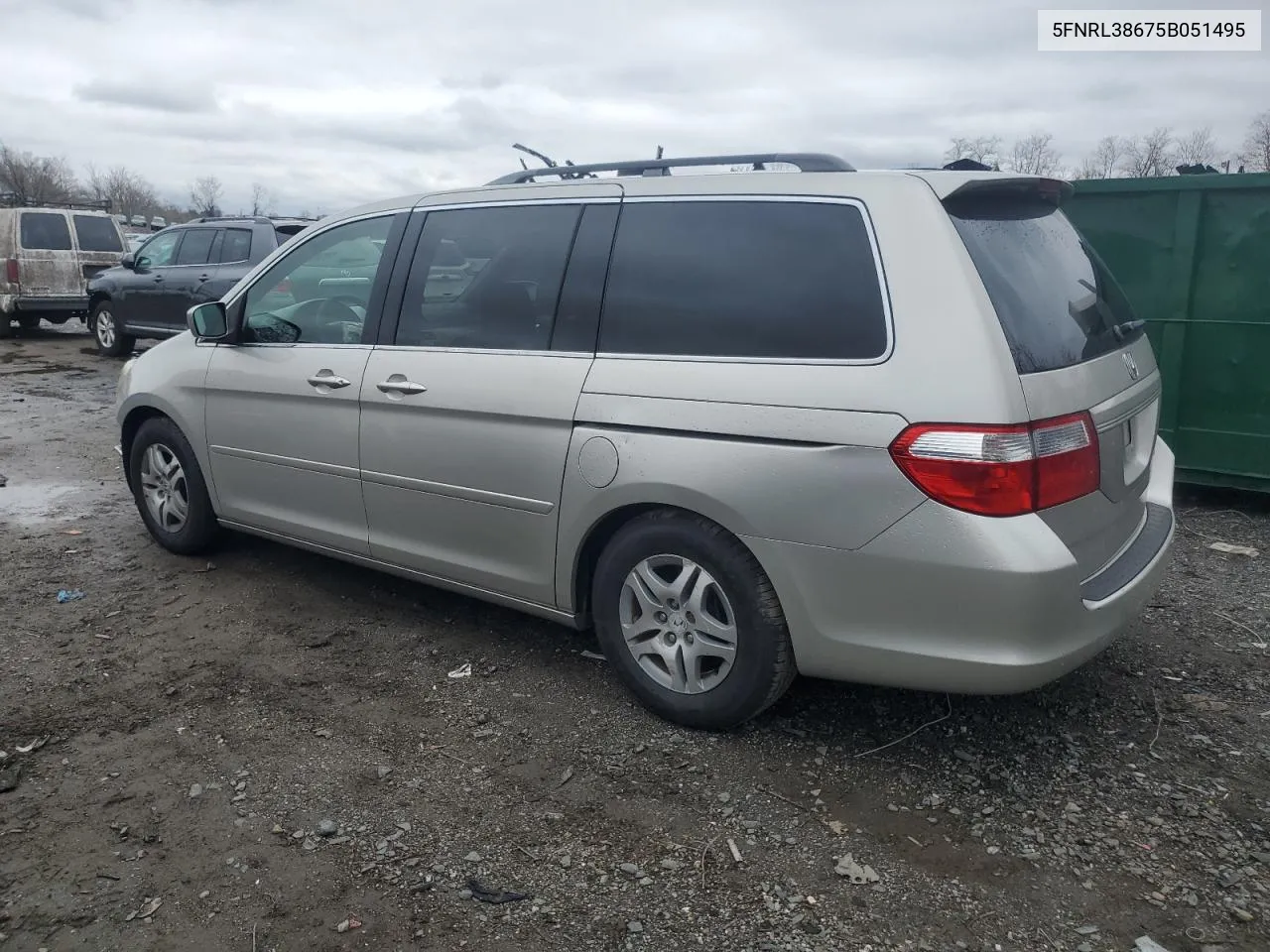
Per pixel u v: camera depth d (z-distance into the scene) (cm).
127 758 342
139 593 493
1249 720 362
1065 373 308
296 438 456
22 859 289
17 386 1167
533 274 383
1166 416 632
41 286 1602
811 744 347
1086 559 315
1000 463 282
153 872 283
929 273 300
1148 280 627
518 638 439
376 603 480
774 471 312
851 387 302
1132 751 343
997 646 289
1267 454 606
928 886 276
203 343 506
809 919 263
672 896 272
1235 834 296
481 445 385
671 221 354
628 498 344
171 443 525
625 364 348
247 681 399
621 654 366
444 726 364
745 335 328
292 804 315
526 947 255
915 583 296
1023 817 306
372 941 257
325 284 454
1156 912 265
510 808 313
